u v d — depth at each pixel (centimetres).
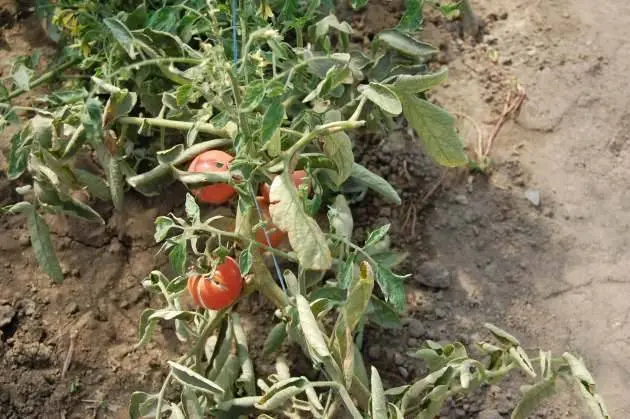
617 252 202
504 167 209
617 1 224
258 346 192
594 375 192
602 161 210
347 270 173
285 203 169
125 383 190
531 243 203
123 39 187
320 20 201
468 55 219
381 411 164
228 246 184
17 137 190
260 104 181
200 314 186
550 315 197
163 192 200
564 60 219
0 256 196
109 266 197
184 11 204
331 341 173
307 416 185
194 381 171
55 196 189
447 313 197
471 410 190
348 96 194
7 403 188
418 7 192
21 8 214
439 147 181
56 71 201
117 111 189
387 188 188
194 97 183
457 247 202
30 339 191
